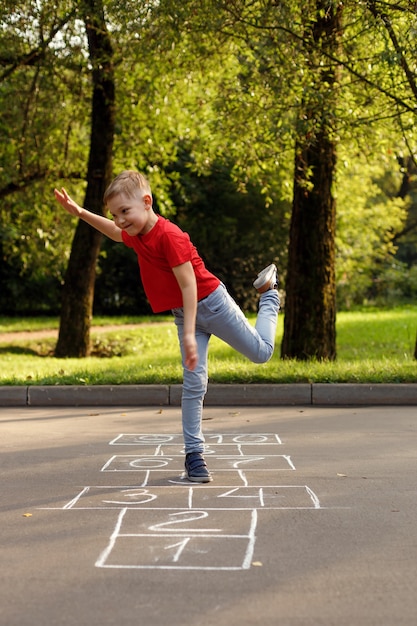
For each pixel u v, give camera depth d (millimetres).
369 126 13930
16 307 35562
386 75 13461
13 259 32219
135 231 5781
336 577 4281
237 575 4312
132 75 17516
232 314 6066
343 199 31219
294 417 9641
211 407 10508
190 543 4848
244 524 5238
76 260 18453
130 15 13219
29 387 10844
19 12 16234
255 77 13250
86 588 4137
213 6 12547
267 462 7133
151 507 5668
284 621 3725
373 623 3703
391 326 23984
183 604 3922
